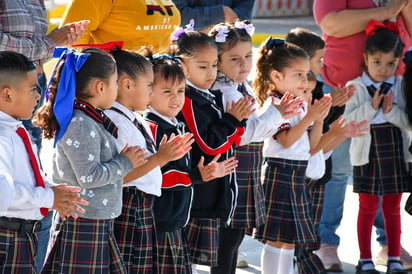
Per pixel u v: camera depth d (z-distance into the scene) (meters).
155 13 5.49
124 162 3.88
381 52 6.12
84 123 3.80
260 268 6.21
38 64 4.62
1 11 4.40
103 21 5.43
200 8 6.48
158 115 4.47
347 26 6.32
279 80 5.35
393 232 6.18
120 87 4.16
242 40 5.08
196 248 4.78
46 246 4.97
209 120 4.70
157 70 4.43
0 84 3.61
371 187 6.14
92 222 3.91
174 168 4.37
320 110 5.11
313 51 5.84
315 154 5.59
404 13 6.64
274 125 5.01
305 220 5.28
